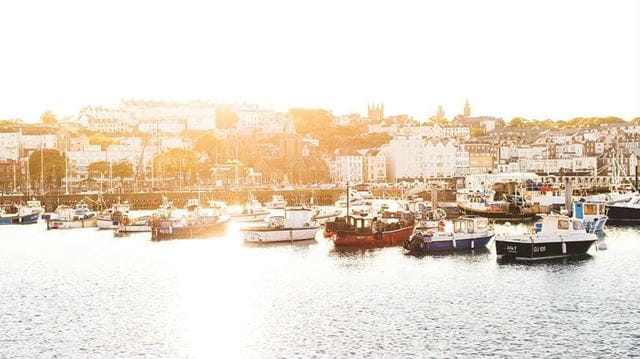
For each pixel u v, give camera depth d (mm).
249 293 89750
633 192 191875
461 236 119375
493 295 85375
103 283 98125
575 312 77000
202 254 122938
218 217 162500
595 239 111562
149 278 101312
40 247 137250
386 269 103438
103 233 163375
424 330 71500
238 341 69625
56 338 71438
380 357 63938
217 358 65000
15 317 79500
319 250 124188
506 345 66375
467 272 99625
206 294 89938
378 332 71250
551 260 107750
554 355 63531
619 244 124000
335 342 68438
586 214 138625
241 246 132375
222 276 101438
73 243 143125
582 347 65438
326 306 81938
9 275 105000
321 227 154125
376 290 89500
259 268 107062
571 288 88250
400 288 90312
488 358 63031
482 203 184375
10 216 195375
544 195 195375
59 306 84625
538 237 108562
